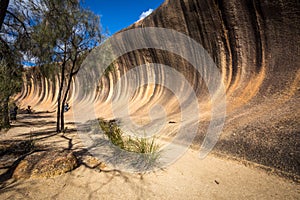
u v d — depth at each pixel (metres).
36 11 7.15
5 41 7.32
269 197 2.75
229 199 2.72
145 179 3.43
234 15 11.96
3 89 4.98
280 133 4.52
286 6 9.57
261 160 3.95
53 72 10.05
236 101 8.68
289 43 9.40
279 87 7.68
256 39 11.02
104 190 3.01
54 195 2.82
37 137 7.88
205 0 13.23
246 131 5.30
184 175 3.60
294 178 3.17
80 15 8.98
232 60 12.22
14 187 3.03
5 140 7.18
